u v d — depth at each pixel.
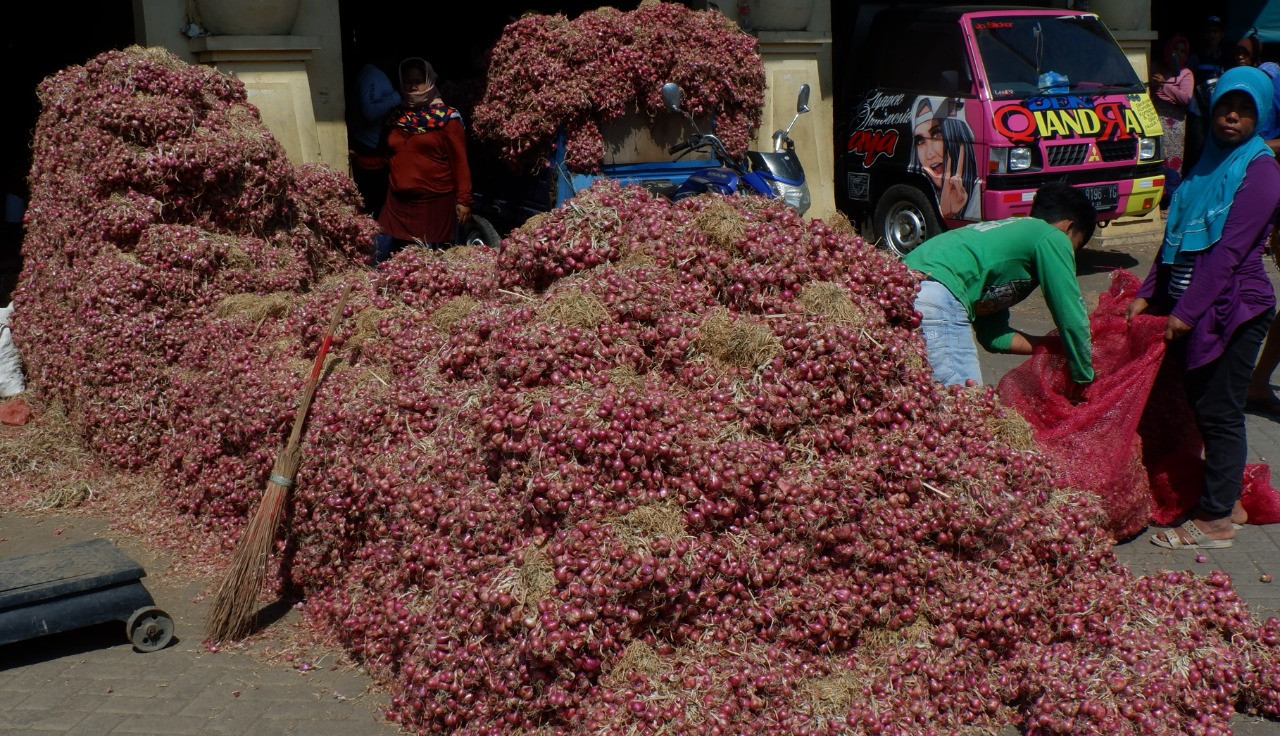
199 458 4.96
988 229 4.50
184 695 3.74
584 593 3.08
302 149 8.31
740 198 4.04
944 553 3.58
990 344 4.95
